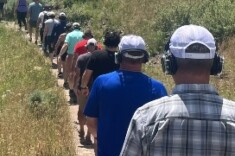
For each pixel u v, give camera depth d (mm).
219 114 5953
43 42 36969
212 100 6027
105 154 9703
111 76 9906
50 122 19469
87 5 48500
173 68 6145
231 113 5973
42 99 22812
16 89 25438
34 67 31656
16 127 18266
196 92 6066
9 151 15828
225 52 31844
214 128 5887
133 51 9852
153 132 5938
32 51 37062
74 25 26453
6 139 16766
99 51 14438
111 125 9680
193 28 6168
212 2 37688
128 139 6070
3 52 35781
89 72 14422
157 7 41656
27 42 41812
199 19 36031
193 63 6059
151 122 5984
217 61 6281
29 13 43688
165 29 37750
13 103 22562
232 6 36344
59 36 31812
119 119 9656
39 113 21062
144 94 9742
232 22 34125
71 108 24094
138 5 43906
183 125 5902
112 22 42906
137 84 9789
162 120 5949
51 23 34906
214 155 5859
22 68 30500
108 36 14289
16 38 42875
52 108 21922
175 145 5879
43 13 40469
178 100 6035
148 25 39562
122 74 9883
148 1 43844
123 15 43406
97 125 10078
